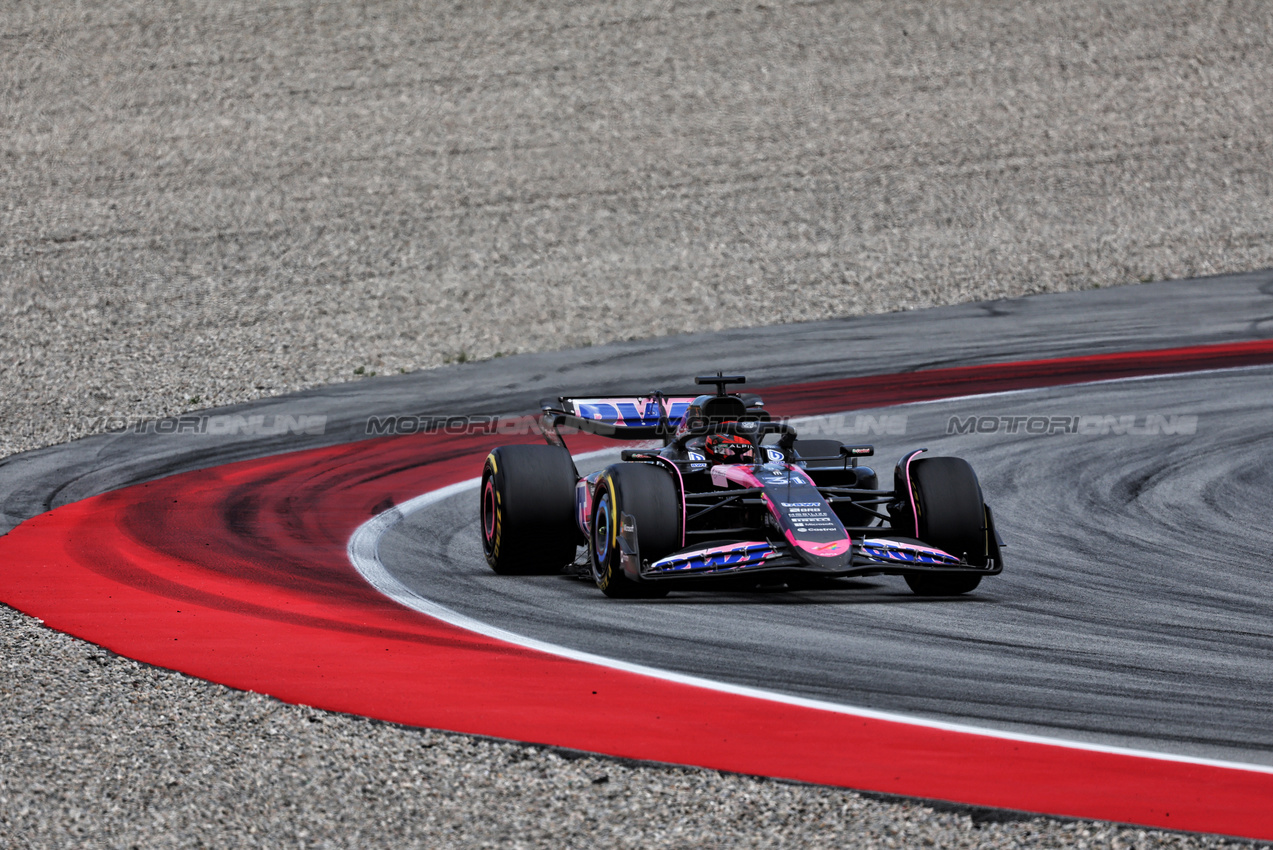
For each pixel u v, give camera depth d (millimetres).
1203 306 82750
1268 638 26125
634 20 166375
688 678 23203
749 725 20484
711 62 153375
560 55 157250
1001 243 100625
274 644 26109
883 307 87062
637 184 119562
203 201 119562
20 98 151750
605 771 18484
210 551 37375
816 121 135250
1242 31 151375
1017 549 35938
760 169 122375
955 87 142625
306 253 103938
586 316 86812
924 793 17531
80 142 138375
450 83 150750
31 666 24312
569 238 105812
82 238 110562
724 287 92562
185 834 16391
